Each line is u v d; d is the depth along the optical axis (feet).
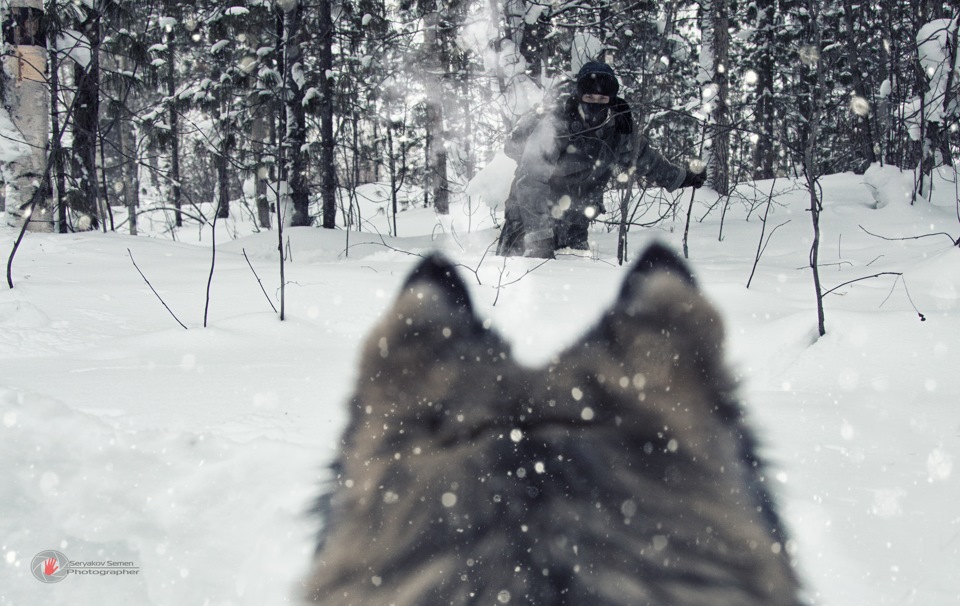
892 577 4.33
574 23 36.09
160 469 6.85
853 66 36.47
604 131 23.77
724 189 39.47
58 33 32.68
